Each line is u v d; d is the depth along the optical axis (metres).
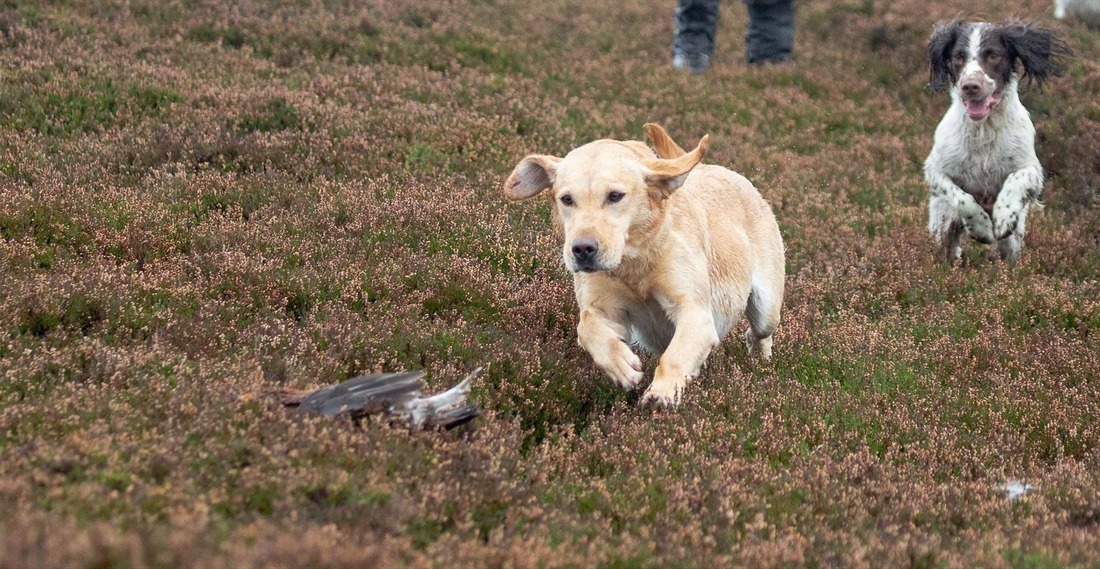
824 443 4.57
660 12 17.45
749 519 3.84
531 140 9.69
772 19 14.44
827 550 3.56
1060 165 10.41
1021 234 8.14
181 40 11.99
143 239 6.29
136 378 4.29
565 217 4.96
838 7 16.67
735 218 5.80
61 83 9.28
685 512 3.77
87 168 7.57
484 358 5.19
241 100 9.30
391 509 3.33
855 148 11.20
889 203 9.55
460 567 3.02
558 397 5.05
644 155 5.16
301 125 9.03
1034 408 5.18
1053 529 3.77
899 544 3.55
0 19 11.20
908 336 6.29
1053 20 15.20
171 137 8.27
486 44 13.46
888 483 4.17
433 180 8.10
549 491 3.86
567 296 6.16
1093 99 11.79
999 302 6.88
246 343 5.02
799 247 8.31
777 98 12.70
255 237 6.52
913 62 14.12
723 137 11.12
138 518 2.97
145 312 5.30
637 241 4.96
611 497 3.85
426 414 4.16
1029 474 4.50
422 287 6.12
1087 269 7.87
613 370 4.75
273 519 3.15
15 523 2.75
